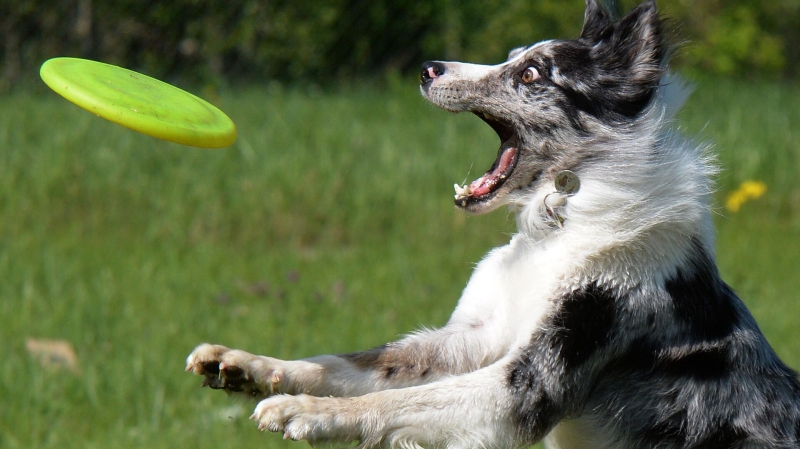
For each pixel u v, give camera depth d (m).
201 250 13.41
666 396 6.45
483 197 7.25
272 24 21.67
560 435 6.83
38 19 19.83
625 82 7.12
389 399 6.06
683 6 30.09
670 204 6.77
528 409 6.15
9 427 8.55
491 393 6.11
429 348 6.77
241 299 11.84
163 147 15.82
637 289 6.55
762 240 14.99
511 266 6.93
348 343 10.38
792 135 18.64
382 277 12.71
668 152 7.00
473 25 23.81
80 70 6.50
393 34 22.38
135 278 12.26
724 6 30.94
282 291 11.87
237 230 14.30
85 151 15.43
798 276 13.42
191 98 6.87
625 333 6.47
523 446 6.26
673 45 7.34
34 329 10.46
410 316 11.30
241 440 8.57
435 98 7.35
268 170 15.28
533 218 7.02
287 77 21.94
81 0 20.20
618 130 7.03
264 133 16.64
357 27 22.09
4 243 13.27
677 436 6.43
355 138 16.81
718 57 30.59
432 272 12.98
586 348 6.37
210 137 6.36
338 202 14.81
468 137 17.22
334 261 13.40
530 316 6.49
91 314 10.90
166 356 9.88
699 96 21.19
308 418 5.91
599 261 6.64
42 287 11.77
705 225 6.91
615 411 6.52
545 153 7.12
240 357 6.33
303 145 16.23
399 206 14.90
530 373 6.24
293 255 13.53
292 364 6.49
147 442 8.35
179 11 21.05
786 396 6.52
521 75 7.21
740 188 16.61
